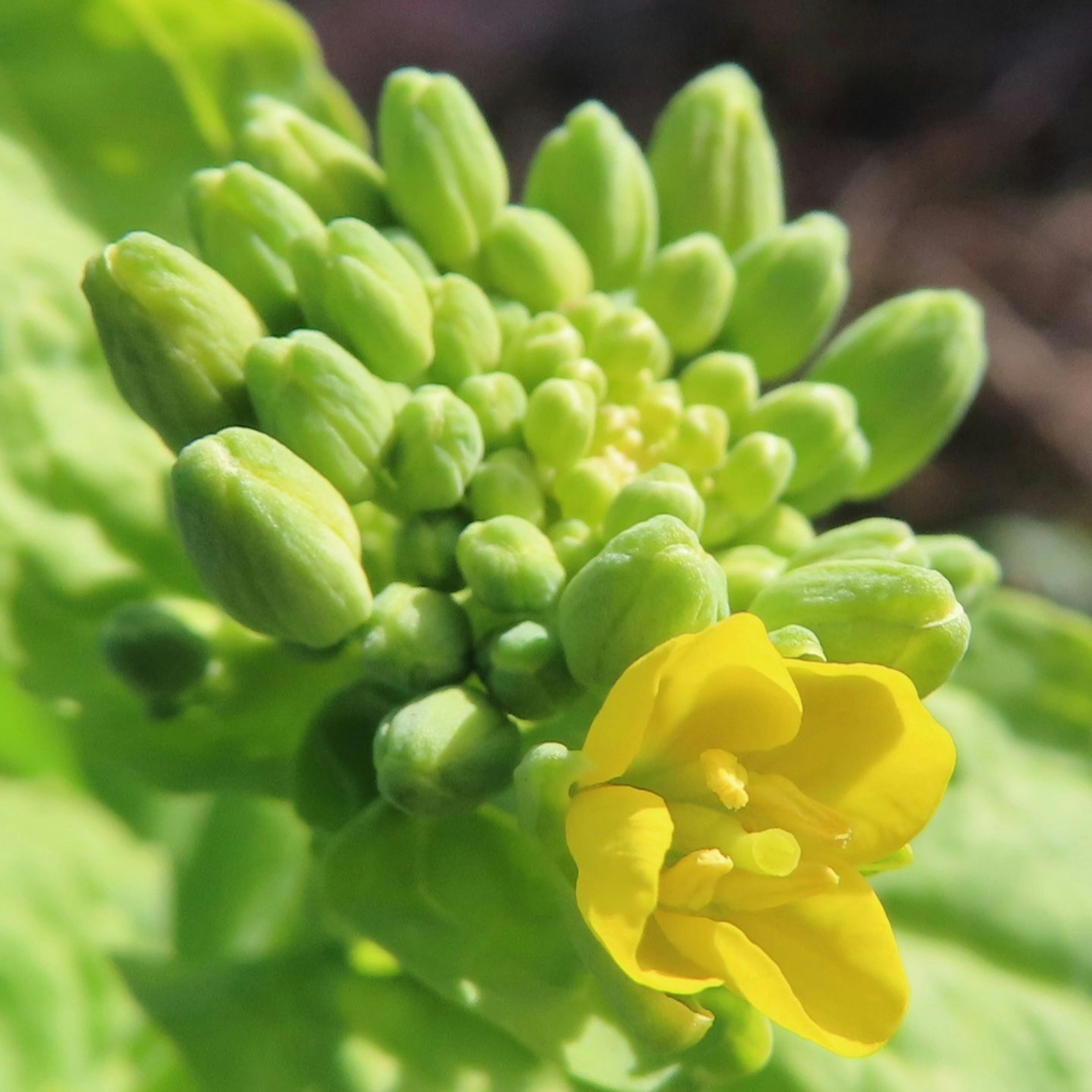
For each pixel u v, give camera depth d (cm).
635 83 25
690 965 9
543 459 10
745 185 11
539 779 9
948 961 12
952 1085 11
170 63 12
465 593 11
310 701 11
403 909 10
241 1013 11
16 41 12
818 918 9
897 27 25
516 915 10
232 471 10
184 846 12
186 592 12
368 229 10
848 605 10
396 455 10
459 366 11
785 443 11
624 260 11
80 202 12
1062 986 12
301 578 10
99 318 10
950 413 11
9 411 12
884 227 24
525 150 25
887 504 22
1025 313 24
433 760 10
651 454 11
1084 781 12
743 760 9
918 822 9
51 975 11
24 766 12
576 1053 10
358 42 25
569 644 10
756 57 25
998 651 12
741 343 11
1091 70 25
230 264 11
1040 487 22
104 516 12
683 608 9
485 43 25
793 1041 11
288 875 13
